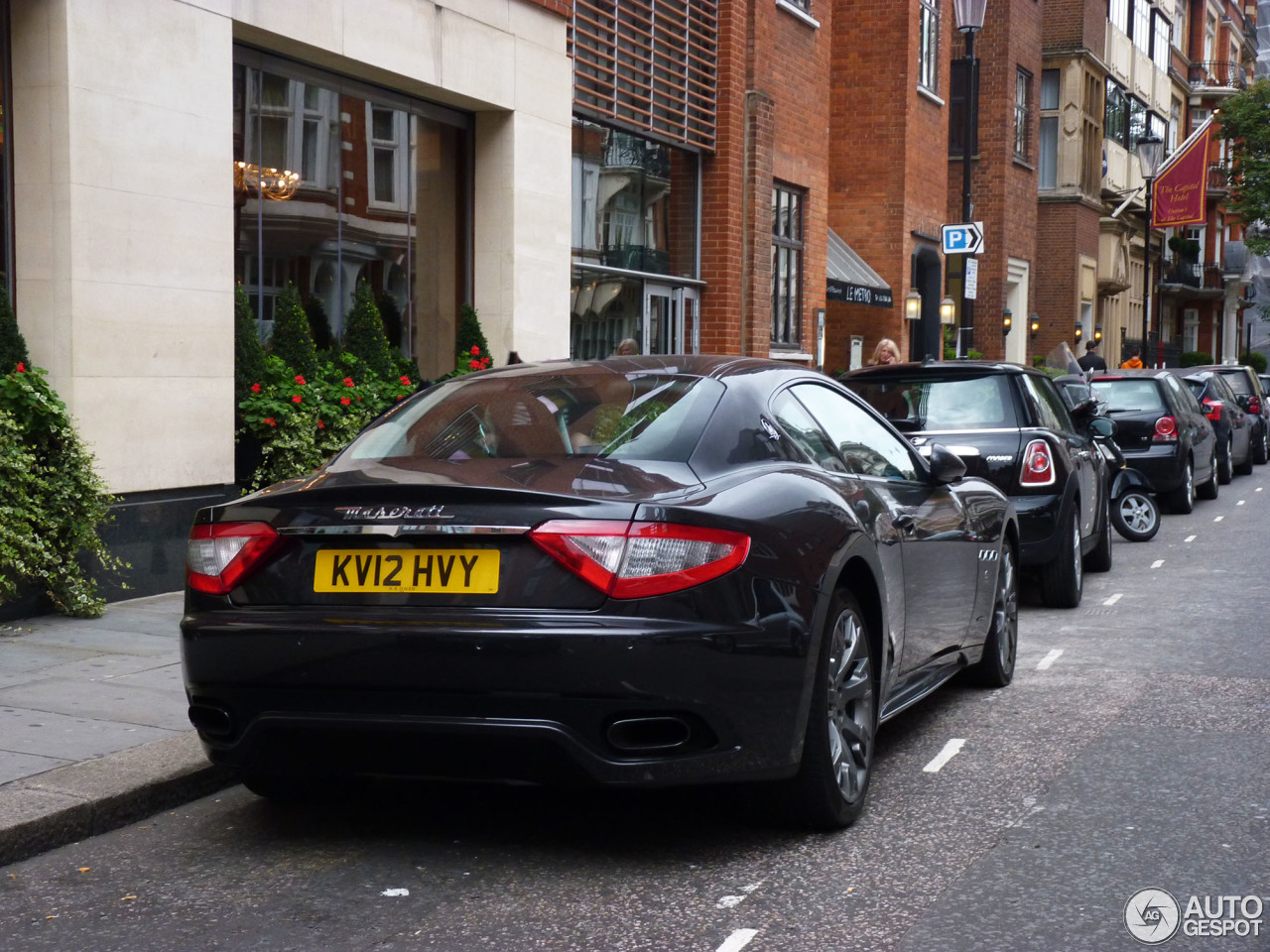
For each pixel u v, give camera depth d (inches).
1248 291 2824.8
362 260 442.6
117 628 294.8
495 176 490.9
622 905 152.6
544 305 509.4
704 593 154.3
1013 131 1243.8
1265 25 3083.2
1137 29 1792.6
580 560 152.6
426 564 157.6
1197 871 163.5
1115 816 185.2
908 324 978.7
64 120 312.0
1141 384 650.2
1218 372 1029.2
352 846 173.8
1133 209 1765.5
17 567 291.9
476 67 465.4
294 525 162.6
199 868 165.6
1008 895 155.3
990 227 1212.5
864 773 184.7
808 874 162.7
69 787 181.3
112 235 324.2
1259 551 498.9
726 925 146.6
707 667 153.1
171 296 341.4
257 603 164.7
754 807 175.6
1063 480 361.1
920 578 214.7
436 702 154.3
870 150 960.9
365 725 156.7
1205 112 2190.0
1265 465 1015.0
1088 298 1595.7
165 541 342.0
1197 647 313.4
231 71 360.2
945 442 361.7
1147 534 539.5
